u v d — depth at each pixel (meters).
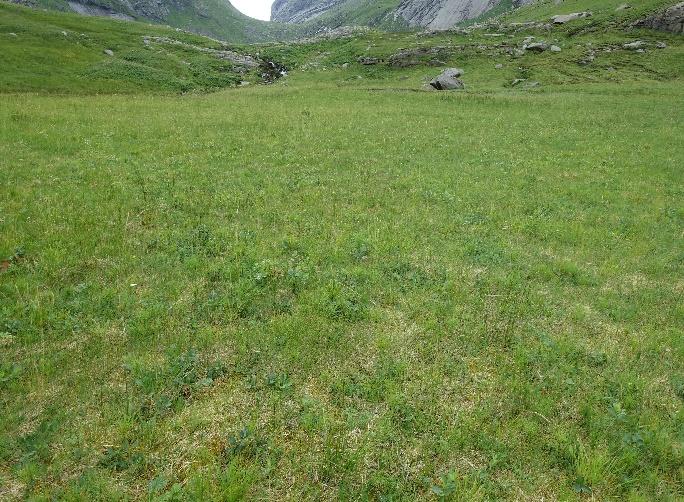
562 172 22.81
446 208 16.88
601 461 6.59
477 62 73.88
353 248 12.90
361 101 47.09
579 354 9.14
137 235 13.17
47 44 68.50
